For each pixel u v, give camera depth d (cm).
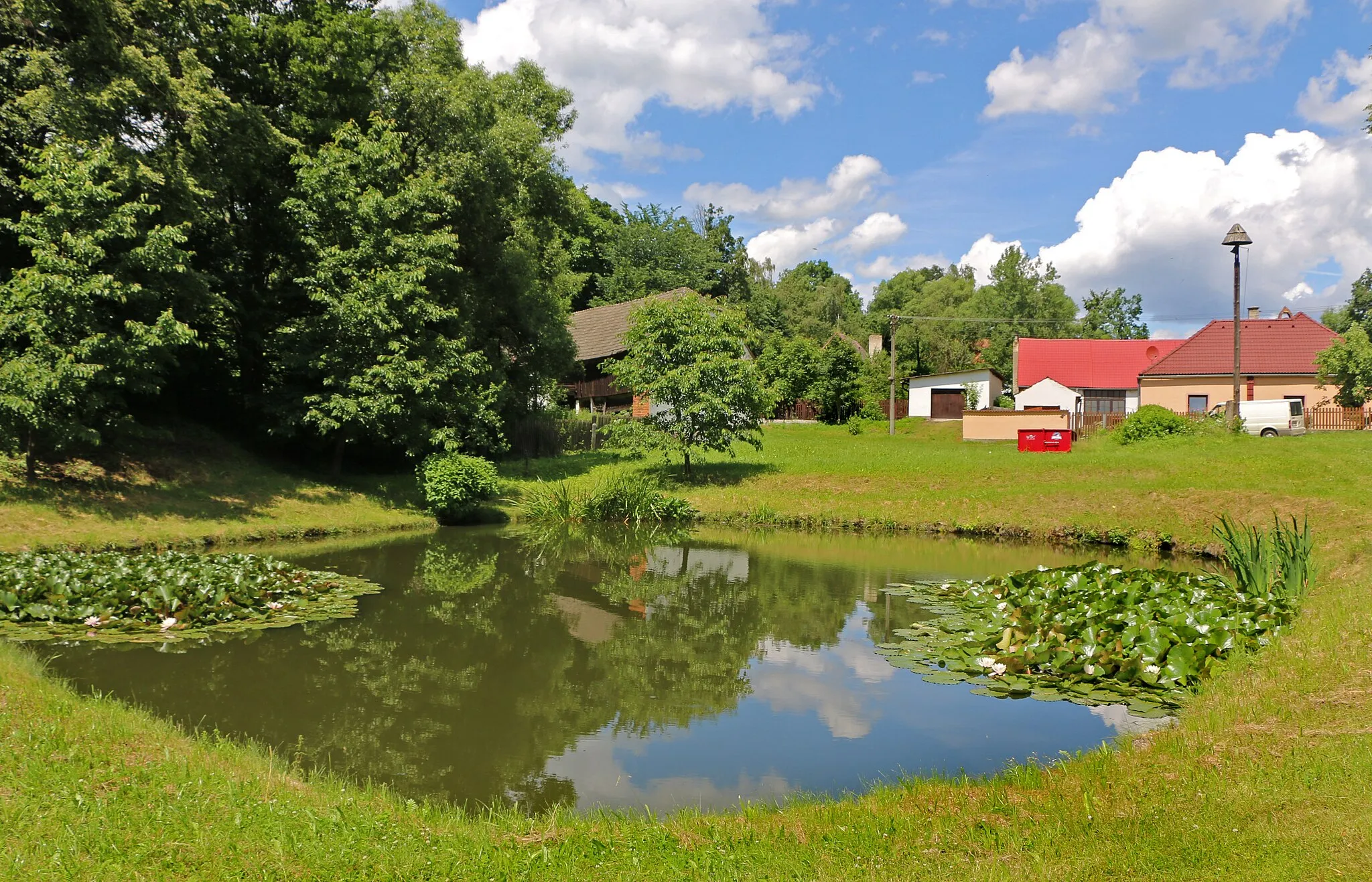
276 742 692
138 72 1594
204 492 1823
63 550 1366
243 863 400
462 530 1992
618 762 663
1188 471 1970
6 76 1567
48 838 409
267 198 2125
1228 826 431
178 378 2130
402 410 1947
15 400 1402
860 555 1647
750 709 790
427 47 2511
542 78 3325
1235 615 876
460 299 2389
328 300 1920
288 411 2023
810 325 6856
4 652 754
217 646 964
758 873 411
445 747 692
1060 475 2086
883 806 511
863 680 875
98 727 576
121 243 1573
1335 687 632
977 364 5447
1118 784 515
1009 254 6956
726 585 1365
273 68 2091
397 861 416
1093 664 820
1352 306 6353
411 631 1064
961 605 1139
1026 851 424
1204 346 3906
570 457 3080
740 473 2461
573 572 1478
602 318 4456
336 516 1906
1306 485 1702
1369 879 363
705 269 6200
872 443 3284
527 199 2616
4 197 1673
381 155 2016
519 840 463
